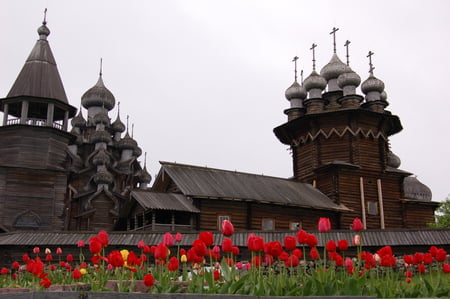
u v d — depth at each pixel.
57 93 39.88
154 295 5.25
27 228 35.97
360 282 6.00
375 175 37.12
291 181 36.12
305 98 41.97
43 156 37.69
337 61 42.44
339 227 33.69
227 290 5.75
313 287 5.71
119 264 6.70
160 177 31.23
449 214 37.94
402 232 22.25
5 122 38.06
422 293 6.30
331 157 37.03
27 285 9.43
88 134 57.44
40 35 42.47
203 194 27.80
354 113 36.78
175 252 21.94
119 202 49.81
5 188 36.19
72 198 51.28
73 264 22.00
